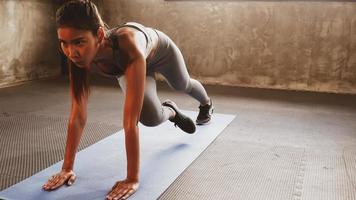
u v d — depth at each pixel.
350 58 4.46
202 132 2.68
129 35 1.64
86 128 2.76
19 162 2.09
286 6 4.54
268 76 4.76
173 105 2.32
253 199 1.70
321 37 4.50
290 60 4.65
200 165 2.09
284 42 4.62
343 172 2.04
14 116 3.10
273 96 4.22
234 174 1.98
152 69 2.06
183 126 2.42
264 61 4.73
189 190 1.77
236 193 1.75
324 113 3.45
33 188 1.73
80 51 1.46
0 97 3.85
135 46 1.62
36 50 4.98
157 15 5.02
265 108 3.60
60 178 1.77
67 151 1.82
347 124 3.07
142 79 1.61
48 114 3.18
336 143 2.56
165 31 5.01
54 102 3.65
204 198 1.70
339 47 4.47
